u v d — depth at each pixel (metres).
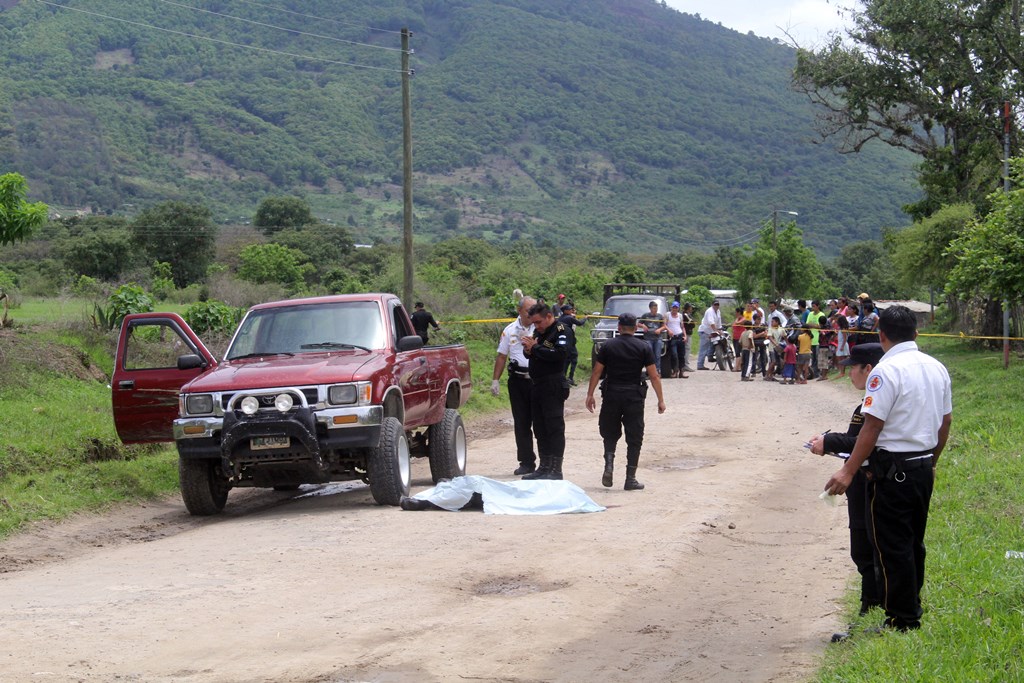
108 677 5.31
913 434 5.70
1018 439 12.59
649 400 21.72
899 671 4.95
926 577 6.89
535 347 11.95
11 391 14.84
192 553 8.55
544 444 12.14
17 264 66.06
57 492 11.05
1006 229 19.81
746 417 18.59
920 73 33.91
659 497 10.98
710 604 6.86
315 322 11.49
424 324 23.67
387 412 10.68
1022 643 5.32
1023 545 7.76
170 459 13.45
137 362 16.17
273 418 9.86
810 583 7.41
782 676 5.34
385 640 5.98
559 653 5.77
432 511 10.20
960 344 29.05
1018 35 31.52
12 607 6.88
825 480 12.16
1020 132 31.50
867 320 24.95
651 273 113.88
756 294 69.06
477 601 6.86
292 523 9.76
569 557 8.07
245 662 5.57
